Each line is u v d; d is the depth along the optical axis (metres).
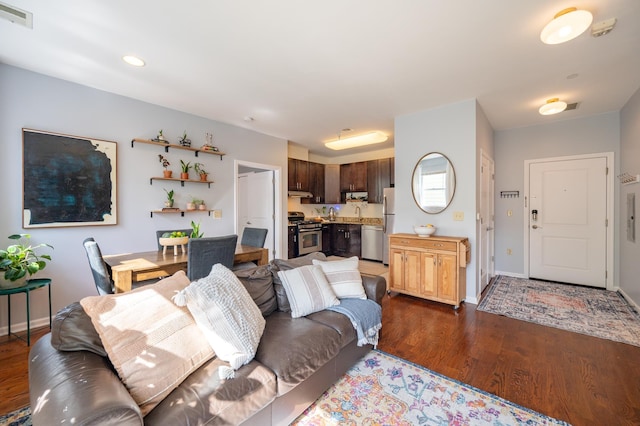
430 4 1.78
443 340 2.49
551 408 1.66
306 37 2.12
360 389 1.83
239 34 2.08
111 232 3.12
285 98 3.31
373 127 4.50
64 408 0.89
